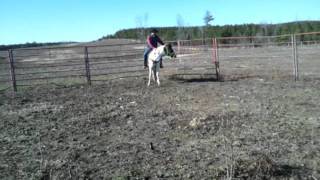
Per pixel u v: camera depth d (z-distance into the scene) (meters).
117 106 13.79
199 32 75.25
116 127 11.02
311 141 9.17
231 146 8.91
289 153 8.44
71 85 19.64
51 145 9.59
